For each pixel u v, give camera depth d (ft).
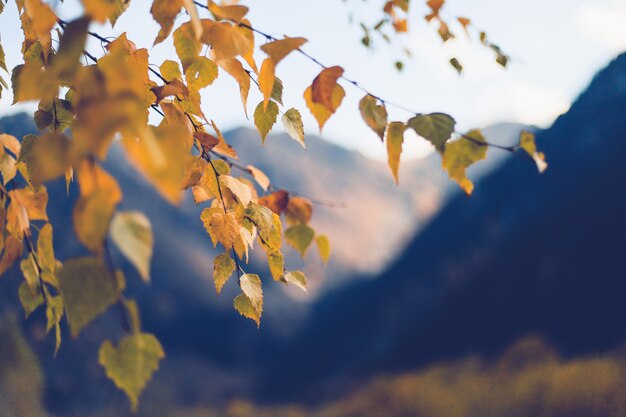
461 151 3.15
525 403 47.37
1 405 65.10
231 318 139.33
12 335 76.18
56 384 77.36
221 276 4.19
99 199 1.62
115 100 1.63
